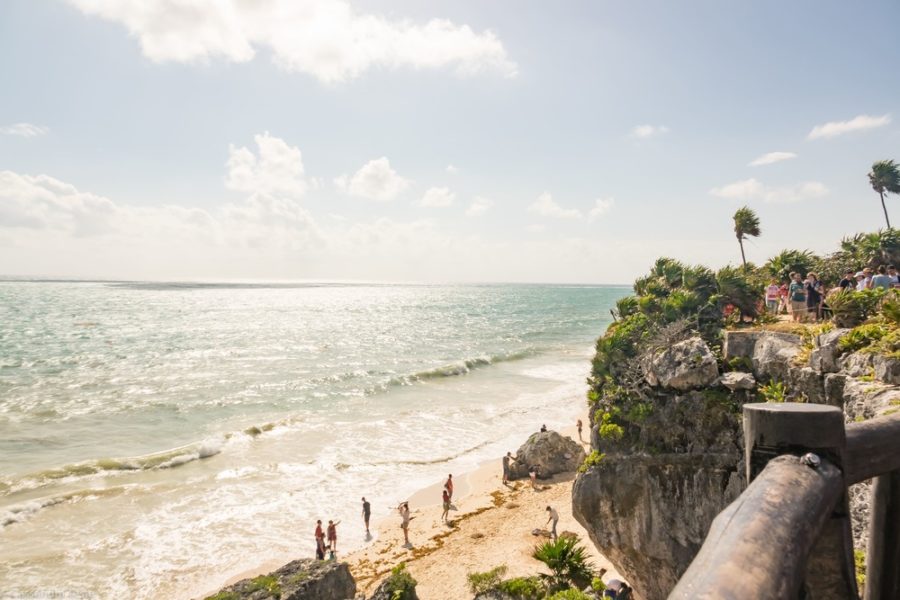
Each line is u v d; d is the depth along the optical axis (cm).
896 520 268
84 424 3966
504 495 2784
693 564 150
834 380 1128
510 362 6769
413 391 5019
